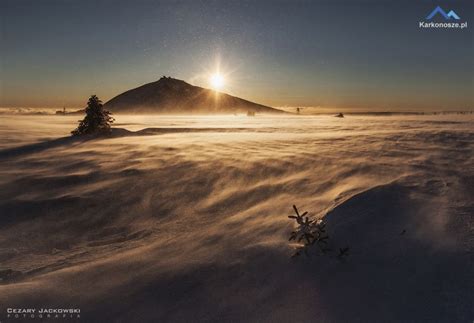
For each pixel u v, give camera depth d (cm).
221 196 775
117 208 761
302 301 338
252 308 336
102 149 1465
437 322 294
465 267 357
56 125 3953
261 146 1323
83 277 428
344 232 448
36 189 897
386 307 319
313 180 773
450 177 654
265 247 451
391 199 534
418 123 2802
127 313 343
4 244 613
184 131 2494
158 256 483
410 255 389
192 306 347
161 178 930
